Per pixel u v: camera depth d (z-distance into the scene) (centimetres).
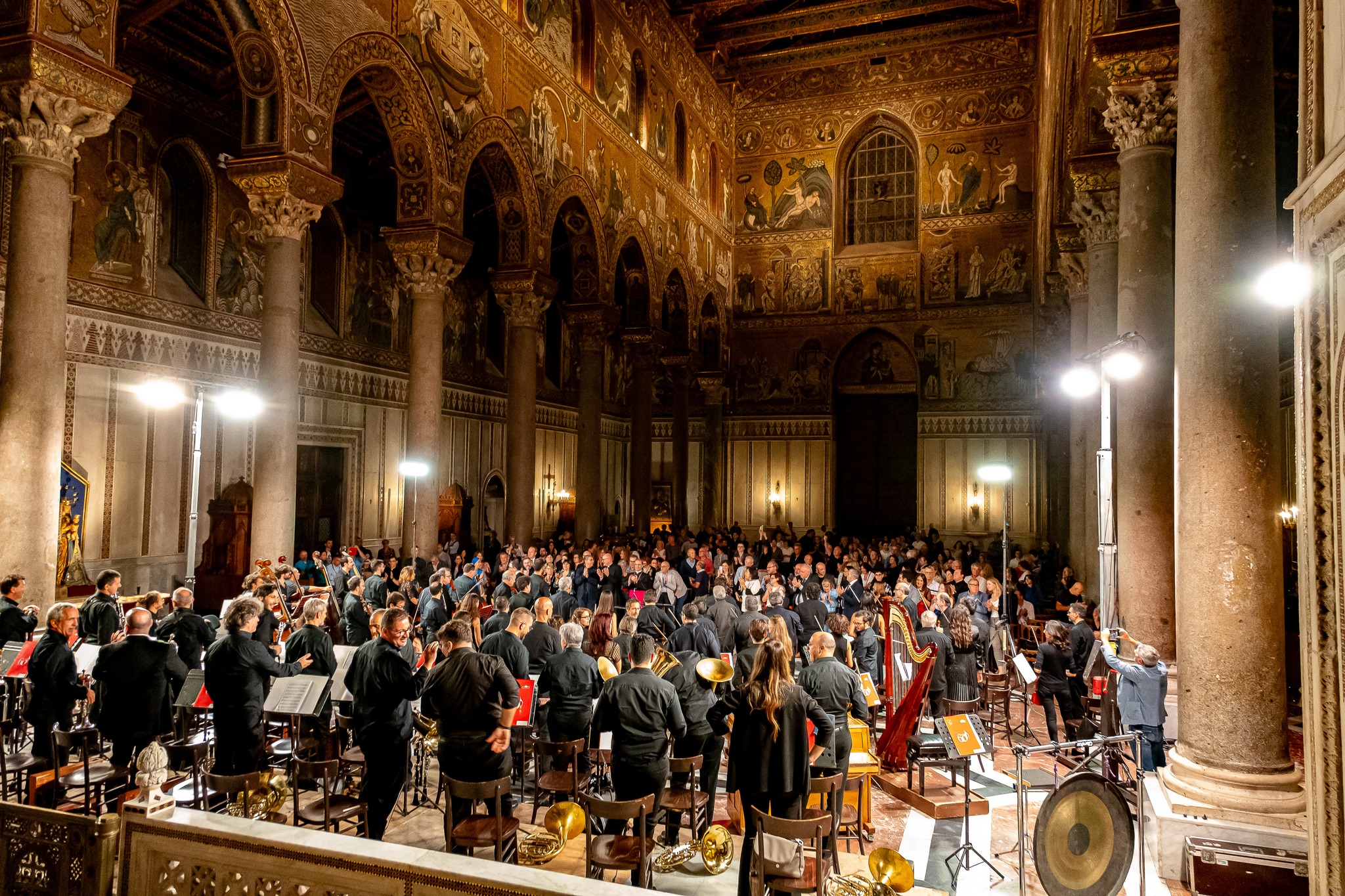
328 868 420
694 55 3178
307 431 2050
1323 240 390
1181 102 688
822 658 696
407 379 2448
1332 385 380
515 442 1980
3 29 939
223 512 1716
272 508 1272
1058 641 1025
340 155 2155
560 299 3197
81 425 1519
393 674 643
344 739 845
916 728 905
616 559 1877
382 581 1376
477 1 1778
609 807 542
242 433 1883
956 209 3331
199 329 1778
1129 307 951
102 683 705
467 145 1725
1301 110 418
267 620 881
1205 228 658
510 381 1997
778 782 543
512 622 780
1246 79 657
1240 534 635
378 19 1469
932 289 3350
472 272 2711
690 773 744
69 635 735
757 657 559
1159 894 619
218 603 1662
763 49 3512
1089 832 548
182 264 1778
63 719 728
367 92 1593
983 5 3078
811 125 3528
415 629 1188
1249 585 634
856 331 3450
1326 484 390
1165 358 930
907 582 1350
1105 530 838
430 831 750
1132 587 924
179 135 1744
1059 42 1734
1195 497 654
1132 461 935
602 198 2372
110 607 956
